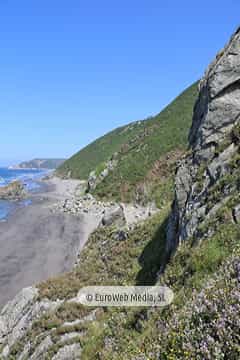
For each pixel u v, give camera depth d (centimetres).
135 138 10788
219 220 1130
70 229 5503
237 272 709
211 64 2089
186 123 9312
